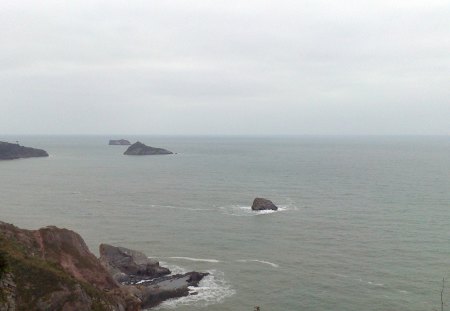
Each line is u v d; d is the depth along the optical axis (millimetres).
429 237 101875
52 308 47188
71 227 113438
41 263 52844
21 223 117812
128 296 60344
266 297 68875
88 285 54531
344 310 64125
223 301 67375
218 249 94375
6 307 42656
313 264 83938
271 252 92000
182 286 71438
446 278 75562
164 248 95000
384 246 95125
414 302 66375
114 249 79500
